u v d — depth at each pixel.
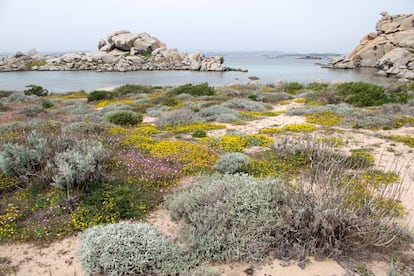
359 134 9.78
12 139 7.69
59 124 10.47
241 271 3.55
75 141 6.93
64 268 3.62
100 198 5.03
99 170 5.71
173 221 4.69
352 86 17.73
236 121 12.38
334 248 3.72
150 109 15.59
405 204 5.08
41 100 19.89
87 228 4.32
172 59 73.94
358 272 3.48
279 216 4.14
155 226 4.45
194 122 12.12
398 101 15.74
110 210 4.77
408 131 10.00
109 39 81.94
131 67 64.81
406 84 23.05
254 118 13.09
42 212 4.73
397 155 7.64
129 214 4.78
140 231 3.97
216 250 3.80
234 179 5.10
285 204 4.33
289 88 24.30
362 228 3.80
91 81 41.78
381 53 66.50
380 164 7.00
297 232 3.95
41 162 5.89
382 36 69.06
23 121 11.27
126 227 4.01
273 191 4.56
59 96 24.39
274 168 6.73
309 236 3.90
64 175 5.03
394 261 3.66
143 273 3.50
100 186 5.48
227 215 4.14
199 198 4.64
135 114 12.41
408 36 63.47
